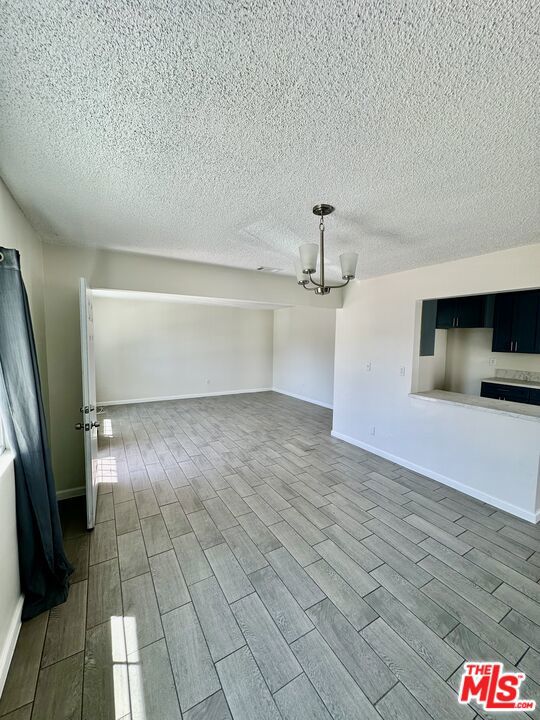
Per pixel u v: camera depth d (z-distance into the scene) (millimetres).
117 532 2389
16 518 1634
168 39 815
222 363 7789
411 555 2148
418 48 826
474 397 3338
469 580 1930
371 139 1240
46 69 904
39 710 1243
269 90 984
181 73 921
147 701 1278
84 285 2305
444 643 1525
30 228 2260
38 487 1692
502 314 4359
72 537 2324
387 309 3781
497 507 2773
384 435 3885
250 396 7734
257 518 2580
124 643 1515
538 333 4027
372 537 2340
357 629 1596
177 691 1314
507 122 1118
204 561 2080
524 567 2047
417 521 2549
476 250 2695
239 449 4176
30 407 1659
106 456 3914
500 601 1777
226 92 997
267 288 3887
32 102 1041
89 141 1275
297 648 1496
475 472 2945
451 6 718
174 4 723
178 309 7133
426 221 2062
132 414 5930
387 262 3125
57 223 2219
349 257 1994
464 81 931
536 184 1573
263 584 1885
